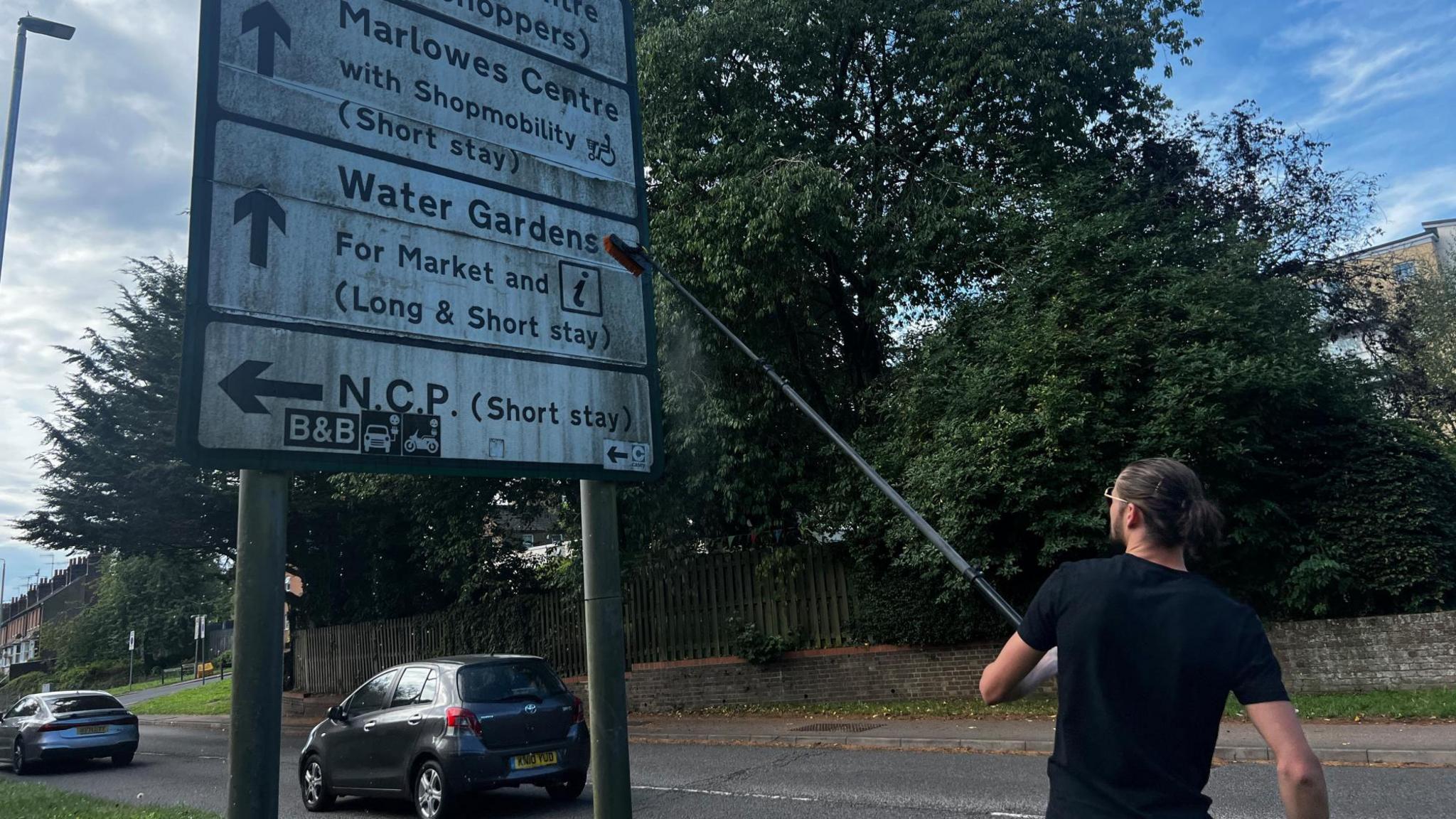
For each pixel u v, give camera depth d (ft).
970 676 51.52
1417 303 71.56
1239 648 6.91
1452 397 62.44
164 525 84.53
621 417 15.31
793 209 49.73
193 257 11.34
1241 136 59.11
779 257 51.52
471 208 14.16
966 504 45.80
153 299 86.53
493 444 13.67
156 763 58.95
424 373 13.14
